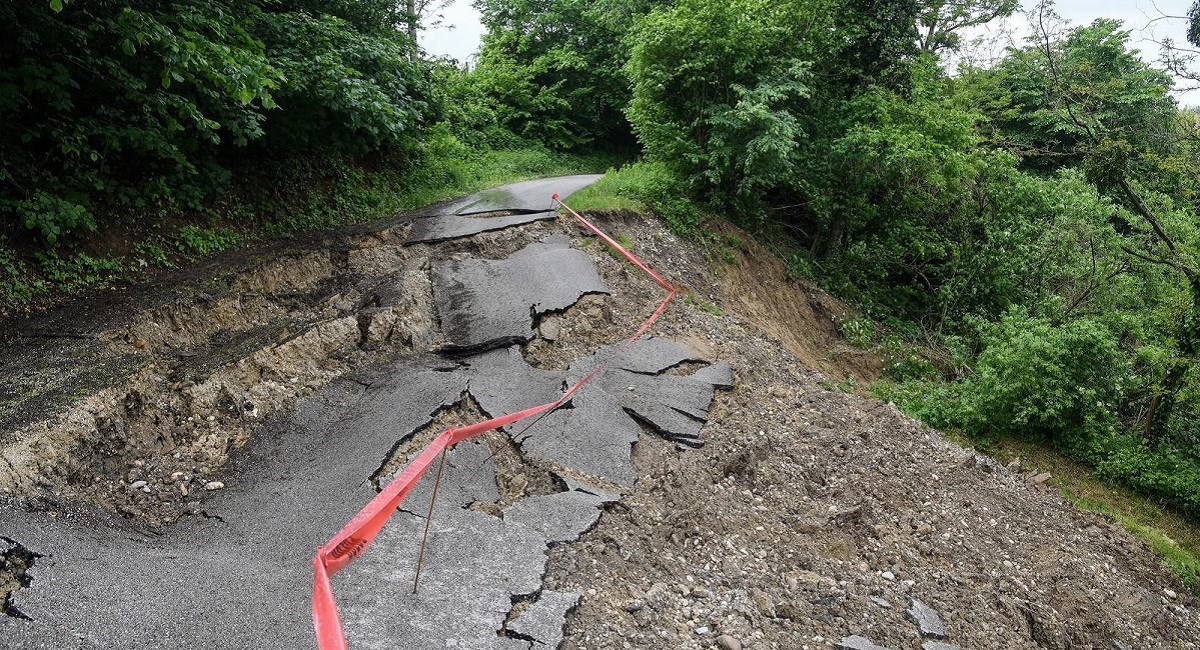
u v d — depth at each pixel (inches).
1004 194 569.3
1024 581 258.4
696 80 502.6
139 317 266.2
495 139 874.1
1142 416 473.4
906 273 632.4
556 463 237.5
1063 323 481.1
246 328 291.7
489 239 396.2
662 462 257.0
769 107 504.7
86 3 286.4
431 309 334.3
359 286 342.0
